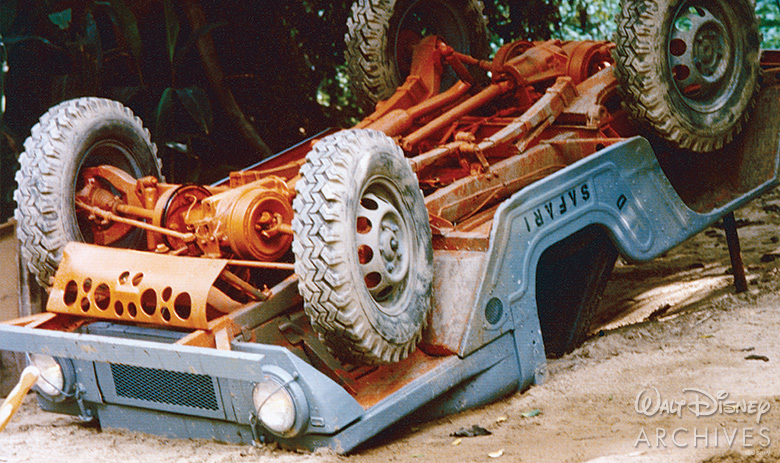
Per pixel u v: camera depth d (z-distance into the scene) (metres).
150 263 4.27
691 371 4.57
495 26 9.25
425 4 6.61
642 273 7.39
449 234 4.69
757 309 5.59
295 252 3.88
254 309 4.21
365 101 6.44
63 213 4.74
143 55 8.20
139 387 4.18
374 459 3.83
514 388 4.67
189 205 4.88
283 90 8.84
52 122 4.81
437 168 5.80
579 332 5.67
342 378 4.26
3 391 5.41
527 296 4.73
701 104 5.80
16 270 5.38
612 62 6.21
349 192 3.90
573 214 5.00
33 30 7.52
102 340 3.94
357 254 3.93
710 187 6.27
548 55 6.06
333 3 8.88
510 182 5.28
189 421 4.15
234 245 4.36
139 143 5.33
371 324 3.94
